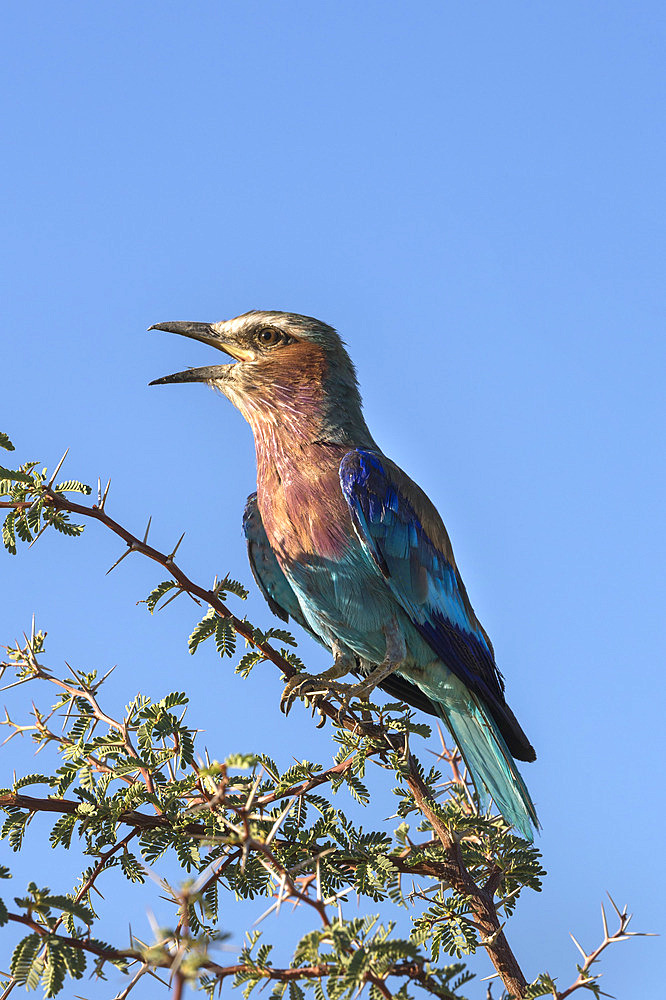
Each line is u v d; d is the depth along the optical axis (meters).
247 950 6.00
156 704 7.34
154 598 8.40
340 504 11.92
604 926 7.11
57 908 5.88
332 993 5.59
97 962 5.94
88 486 8.23
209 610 8.56
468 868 8.22
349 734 8.62
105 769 7.32
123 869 7.15
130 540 8.30
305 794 7.95
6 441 8.20
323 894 7.49
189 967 4.59
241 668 9.35
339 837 7.74
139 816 7.31
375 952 5.72
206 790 7.26
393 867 7.47
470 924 7.77
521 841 8.27
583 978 6.88
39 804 7.19
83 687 7.68
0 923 5.75
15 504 8.02
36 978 5.62
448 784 9.00
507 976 7.57
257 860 7.14
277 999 5.70
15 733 7.61
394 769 8.67
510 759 12.24
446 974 5.86
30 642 7.79
